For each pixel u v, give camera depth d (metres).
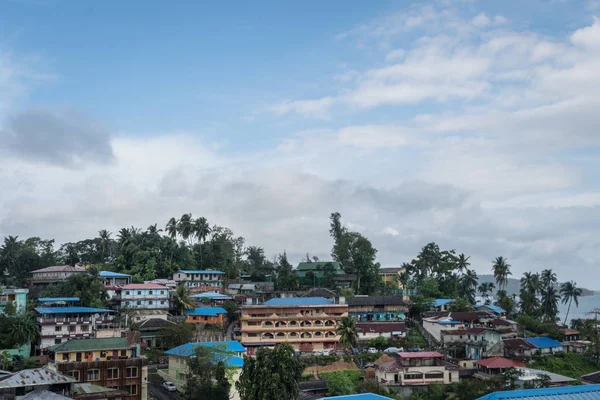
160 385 120.44
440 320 169.88
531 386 119.94
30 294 164.62
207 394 97.06
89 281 156.75
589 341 170.25
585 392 103.50
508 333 172.88
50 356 110.94
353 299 181.75
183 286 175.25
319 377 133.62
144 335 147.38
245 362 95.62
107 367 102.06
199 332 152.88
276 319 158.38
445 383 128.50
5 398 79.38
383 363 135.50
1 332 123.62
